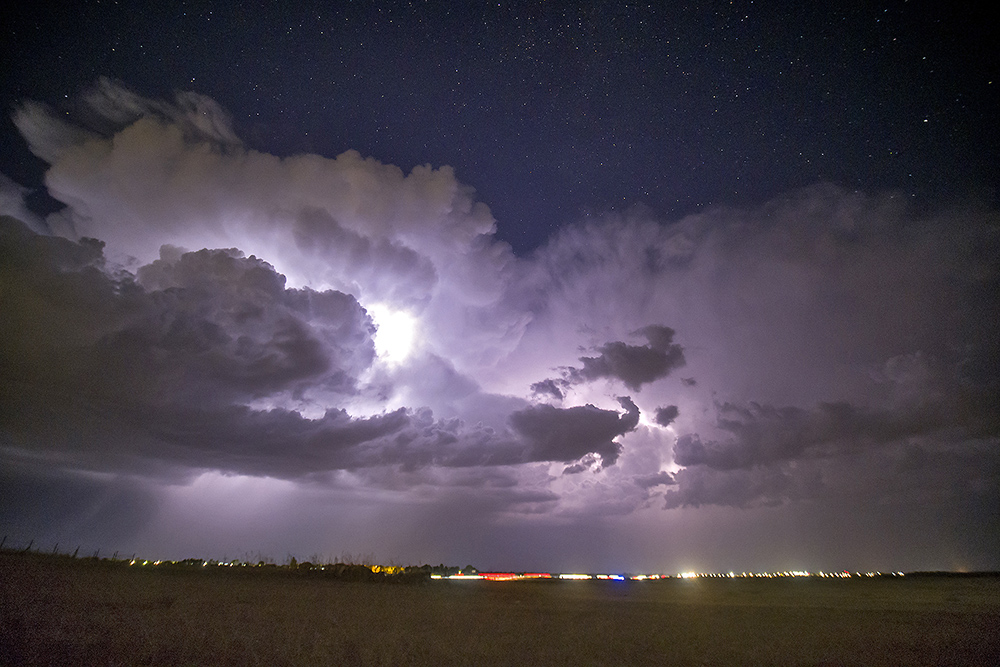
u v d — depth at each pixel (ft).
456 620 66.69
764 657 47.29
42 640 34.06
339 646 40.86
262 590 100.58
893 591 172.96
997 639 55.93
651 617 81.56
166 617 48.32
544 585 203.62
